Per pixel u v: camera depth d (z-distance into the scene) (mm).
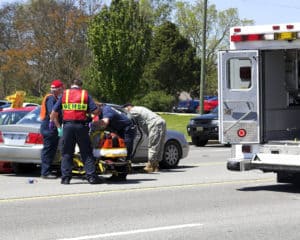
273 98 21766
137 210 16828
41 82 103062
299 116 23172
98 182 22125
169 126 63875
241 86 20578
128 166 23000
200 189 20938
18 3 115438
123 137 24766
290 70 22609
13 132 24781
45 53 99938
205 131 44250
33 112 25609
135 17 78125
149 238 13414
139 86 78250
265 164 20312
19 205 17625
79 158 23406
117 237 13516
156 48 123750
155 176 24766
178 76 124250
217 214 16281
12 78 108938
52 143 23766
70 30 97812
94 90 81438
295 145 19875
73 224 14930
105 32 75250
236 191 20516
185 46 125375
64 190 20531
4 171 26312
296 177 22188
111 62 75250
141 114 26297
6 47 115438
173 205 17656
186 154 29016
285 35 19656
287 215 16172
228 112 20703
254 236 13656
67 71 98062
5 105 51156
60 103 21984
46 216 15969
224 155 36406
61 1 99625
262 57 20516
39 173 26172
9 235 13758
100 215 16094
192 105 101000
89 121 22125
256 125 20469
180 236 13617
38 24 100688
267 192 20281
